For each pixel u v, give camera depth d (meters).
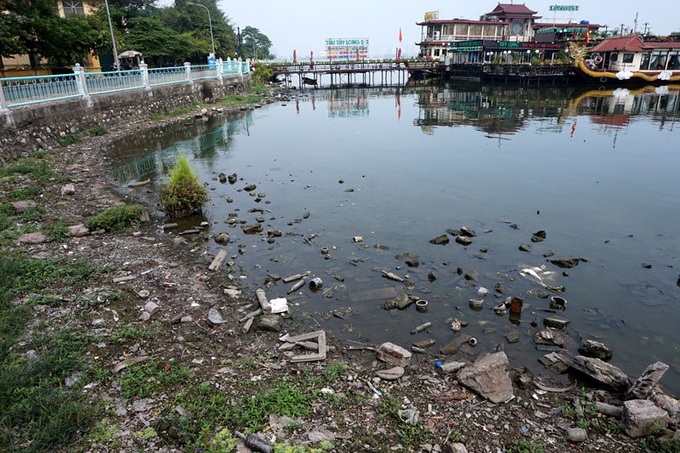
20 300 5.62
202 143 17.88
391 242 8.31
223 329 5.47
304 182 12.32
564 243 8.26
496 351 5.19
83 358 4.52
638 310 6.07
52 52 19.73
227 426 3.74
